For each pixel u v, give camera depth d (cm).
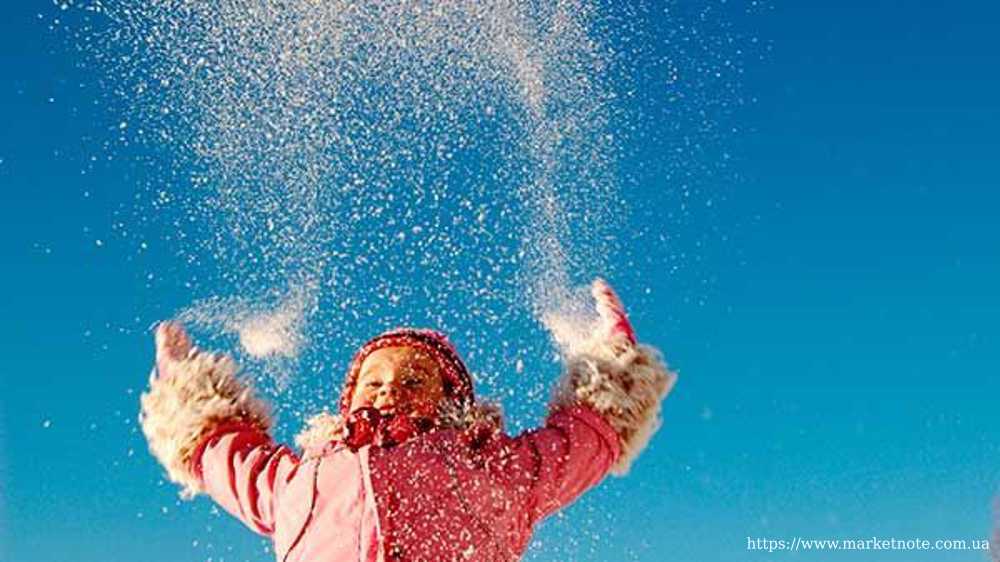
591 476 168
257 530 165
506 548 157
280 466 167
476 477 159
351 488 156
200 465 170
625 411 173
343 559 151
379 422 165
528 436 168
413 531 153
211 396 174
